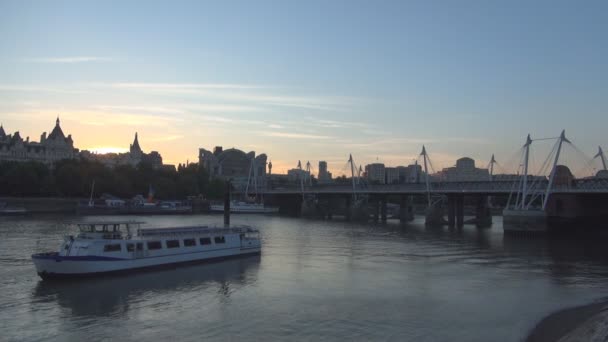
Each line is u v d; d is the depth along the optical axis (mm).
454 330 44250
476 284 63406
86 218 171000
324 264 77438
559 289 61000
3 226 130250
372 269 73375
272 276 67062
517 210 130125
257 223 179000
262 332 43094
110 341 40719
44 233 112312
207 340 41000
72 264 60906
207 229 79938
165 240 71125
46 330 43312
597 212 145375
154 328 44062
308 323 45688
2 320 46000
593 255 90750
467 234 135625
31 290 56875
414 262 80625
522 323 46562
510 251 96000
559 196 141125
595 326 43219
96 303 51969
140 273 67312
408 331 43781
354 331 43562
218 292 57406
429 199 181875
